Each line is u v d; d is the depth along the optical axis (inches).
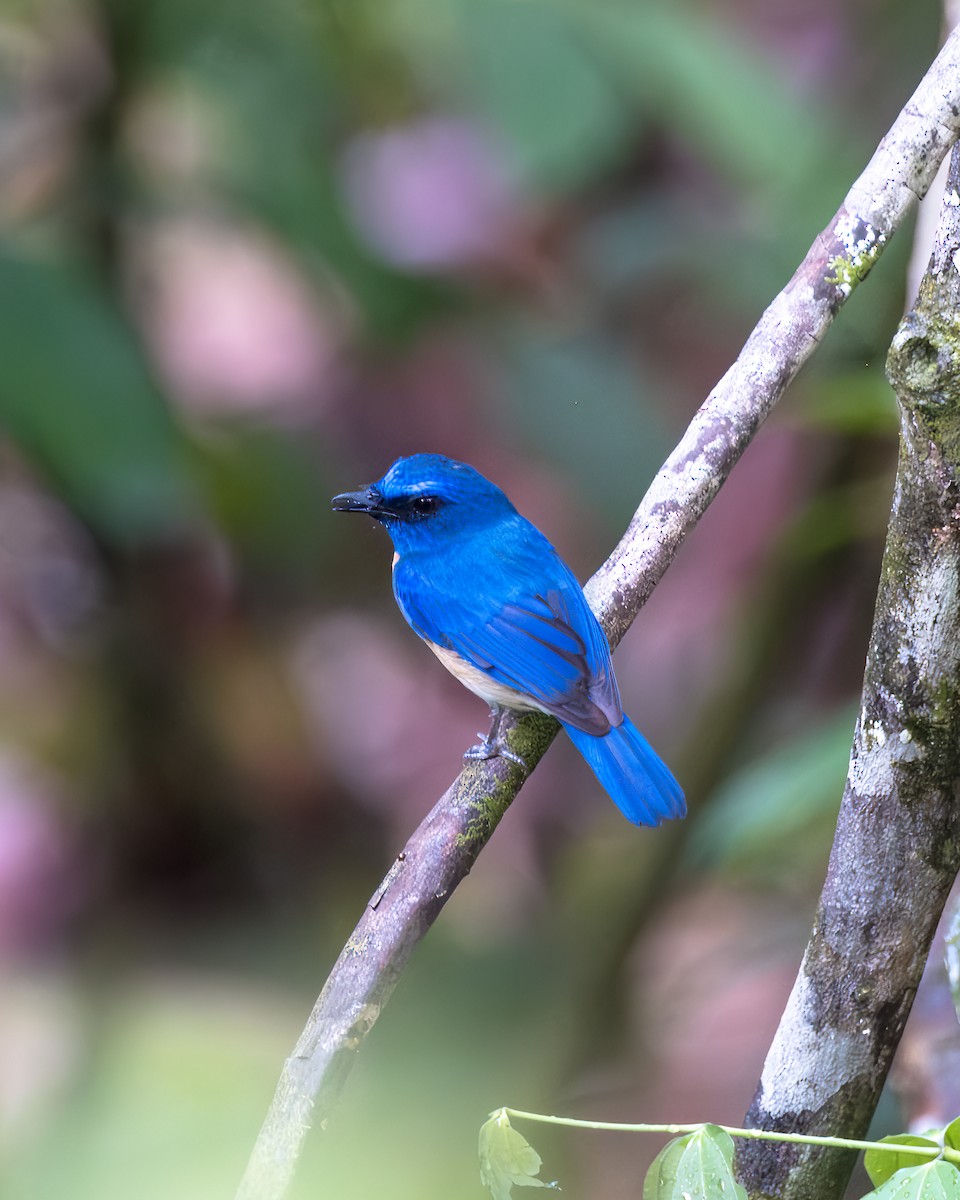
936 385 182.7
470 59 381.7
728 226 493.0
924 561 192.2
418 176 537.0
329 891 479.2
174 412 366.9
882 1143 178.7
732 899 488.4
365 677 550.9
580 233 516.1
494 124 390.9
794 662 442.3
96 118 409.4
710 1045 444.8
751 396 258.8
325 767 501.4
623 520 482.9
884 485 368.5
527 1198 373.4
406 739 546.0
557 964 443.5
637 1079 434.3
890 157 246.5
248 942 434.0
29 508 489.7
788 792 312.3
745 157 404.8
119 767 478.0
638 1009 450.0
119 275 418.6
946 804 201.0
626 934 438.0
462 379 538.3
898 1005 210.1
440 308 444.1
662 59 386.0
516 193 516.4
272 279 557.6
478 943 454.9
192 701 481.1
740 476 544.4
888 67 467.8
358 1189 202.4
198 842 475.8
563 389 487.5
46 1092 321.1
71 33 416.5
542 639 307.4
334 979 218.8
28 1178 214.2
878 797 203.3
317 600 530.9
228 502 462.6
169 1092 247.9
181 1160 208.2
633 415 485.4
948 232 183.5
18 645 484.1
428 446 541.3
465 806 233.5
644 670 560.7
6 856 462.0
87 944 435.2
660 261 488.7
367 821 508.4
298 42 411.8
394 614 550.3
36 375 336.8
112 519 394.0
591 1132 416.8
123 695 479.2
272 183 417.4
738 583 546.6
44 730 475.2
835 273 250.1
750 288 470.9
